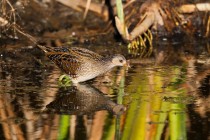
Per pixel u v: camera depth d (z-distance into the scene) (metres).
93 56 12.93
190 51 16.02
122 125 10.22
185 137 9.69
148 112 10.88
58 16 17.83
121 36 16.17
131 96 11.90
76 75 12.80
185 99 11.66
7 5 16.92
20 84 12.68
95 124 10.27
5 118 10.63
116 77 13.39
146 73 13.70
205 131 9.95
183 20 17.16
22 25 17.00
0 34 16.30
